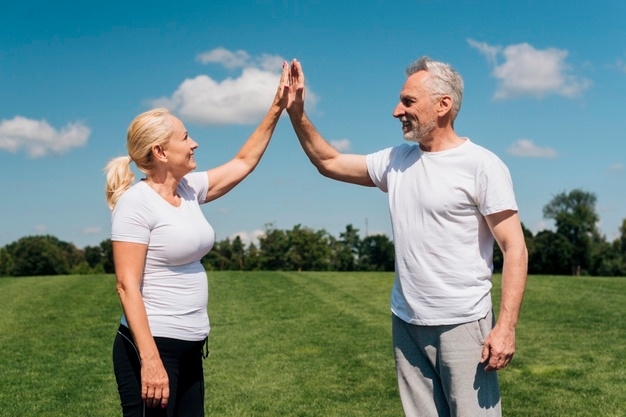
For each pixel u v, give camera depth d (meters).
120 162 3.54
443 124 3.69
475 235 3.64
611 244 74.81
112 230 3.39
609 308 13.23
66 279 21.81
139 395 3.39
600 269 73.12
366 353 9.12
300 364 8.48
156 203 3.45
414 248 3.69
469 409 3.61
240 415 6.27
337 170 4.26
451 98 3.65
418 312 3.69
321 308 14.01
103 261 75.62
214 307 14.42
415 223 3.69
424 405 3.80
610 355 8.73
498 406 3.67
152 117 3.49
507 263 3.52
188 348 3.50
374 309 13.78
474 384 3.62
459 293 3.60
